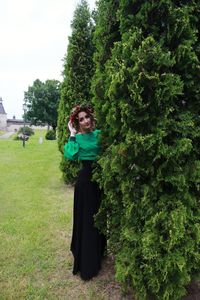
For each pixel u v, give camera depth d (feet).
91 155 12.94
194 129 10.09
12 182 31.83
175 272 10.31
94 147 12.87
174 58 9.59
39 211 22.02
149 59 9.59
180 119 9.99
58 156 53.16
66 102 28.78
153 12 10.01
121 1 10.41
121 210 11.69
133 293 12.11
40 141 88.02
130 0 10.33
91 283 12.92
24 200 24.93
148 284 10.66
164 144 9.75
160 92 9.50
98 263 13.34
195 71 9.93
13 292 12.21
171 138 10.04
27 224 19.36
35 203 24.03
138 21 10.21
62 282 12.99
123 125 10.19
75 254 13.39
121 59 10.22
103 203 12.71
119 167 10.44
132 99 9.84
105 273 13.61
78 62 28.27
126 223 11.02
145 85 9.67
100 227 12.86
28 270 13.87
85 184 12.88
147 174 10.30
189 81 10.09
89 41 28.53
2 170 39.04
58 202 24.30
